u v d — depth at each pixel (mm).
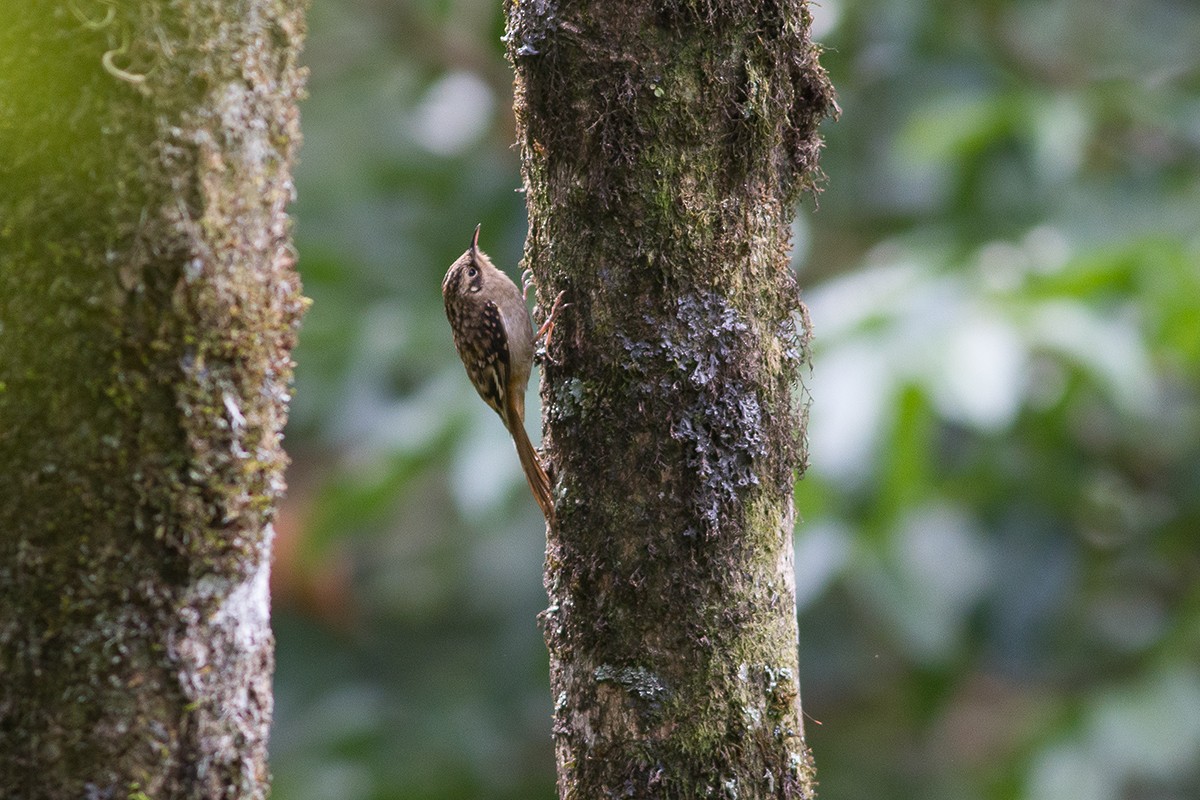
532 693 14672
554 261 5930
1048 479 13195
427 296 14406
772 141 5859
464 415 11977
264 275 4883
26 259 4527
